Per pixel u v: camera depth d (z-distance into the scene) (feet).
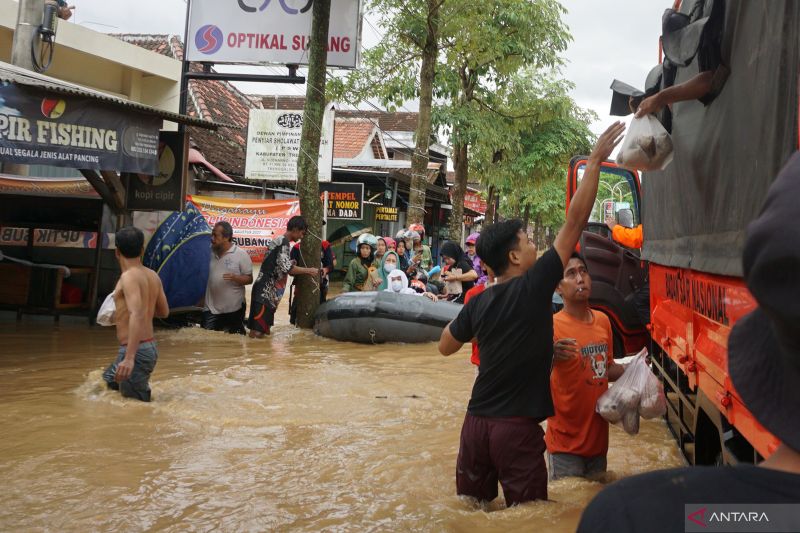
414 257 43.27
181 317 39.04
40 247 41.65
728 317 10.87
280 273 37.14
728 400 10.82
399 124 120.67
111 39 53.31
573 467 13.74
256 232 50.55
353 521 12.82
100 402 21.62
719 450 13.37
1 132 28.45
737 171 10.34
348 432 19.15
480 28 61.98
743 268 3.26
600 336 13.79
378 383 25.72
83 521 12.87
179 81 59.57
